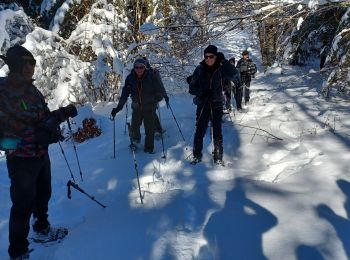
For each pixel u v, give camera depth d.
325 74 11.11
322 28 11.77
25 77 3.33
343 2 8.47
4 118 3.26
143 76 6.29
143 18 13.98
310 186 4.50
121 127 8.32
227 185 4.71
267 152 6.09
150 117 6.40
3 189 5.43
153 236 3.58
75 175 5.77
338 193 4.25
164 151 6.46
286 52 13.30
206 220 3.84
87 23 12.38
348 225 3.59
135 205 4.27
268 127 7.54
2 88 3.27
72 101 11.45
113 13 12.62
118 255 3.37
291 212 3.89
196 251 3.38
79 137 7.86
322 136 6.60
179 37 12.23
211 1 10.71
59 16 12.71
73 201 4.75
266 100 10.73
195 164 5.71
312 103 9.38
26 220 3.47
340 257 3.15
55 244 3.80
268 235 3.52
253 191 4.44
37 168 3.46
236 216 3.86
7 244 3.89
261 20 9.21
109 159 6.32
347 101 9.27
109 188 5.08
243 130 7.41
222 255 3.31
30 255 3.64
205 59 5.50
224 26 10.02
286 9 9.30
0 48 10.34
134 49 13.34
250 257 3.25
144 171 5.58
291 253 3.25
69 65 11.76
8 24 11.08
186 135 7.37
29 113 3.35
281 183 4.67
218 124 5.63
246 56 10.27
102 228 3.85
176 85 12.88
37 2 13.56
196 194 4.46
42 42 11.38
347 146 5.89
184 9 11.73
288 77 14.18
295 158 5.68
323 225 3.61
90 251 3.49
